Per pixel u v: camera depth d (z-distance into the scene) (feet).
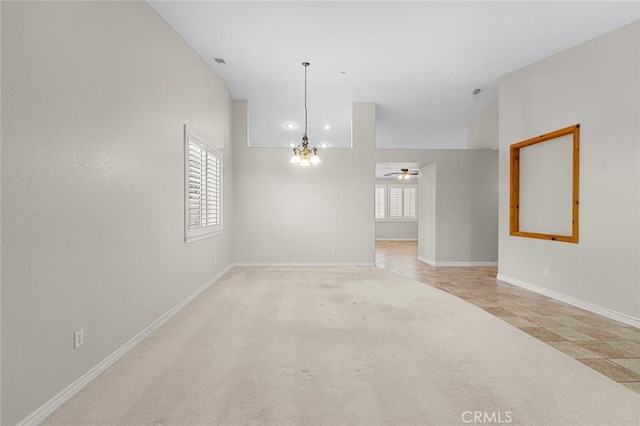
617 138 11.55
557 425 5.78
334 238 21.58
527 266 15.67
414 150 21.94
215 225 16.92
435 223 22.26
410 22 11.88
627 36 11.33
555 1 10.44
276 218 21.45
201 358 8.30
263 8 10.94
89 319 7.29
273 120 24.25
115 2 8.27
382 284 16.43
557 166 14.08
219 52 14.17
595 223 12.26
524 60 14.87
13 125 5.42
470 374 7.53
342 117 23.82
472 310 12.28
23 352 5.63
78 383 6.87
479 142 23.88
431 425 5.77
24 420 5.62
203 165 15.26
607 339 9.80
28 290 5.72
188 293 13.21
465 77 17.21
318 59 15.07
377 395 6.66
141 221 9.58
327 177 21.49
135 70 9.25
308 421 5.85
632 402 6.48
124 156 8.68
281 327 10.44
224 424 5.76
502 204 17.24
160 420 5.87
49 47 6.14
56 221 6.34
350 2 10.73
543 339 9.77
